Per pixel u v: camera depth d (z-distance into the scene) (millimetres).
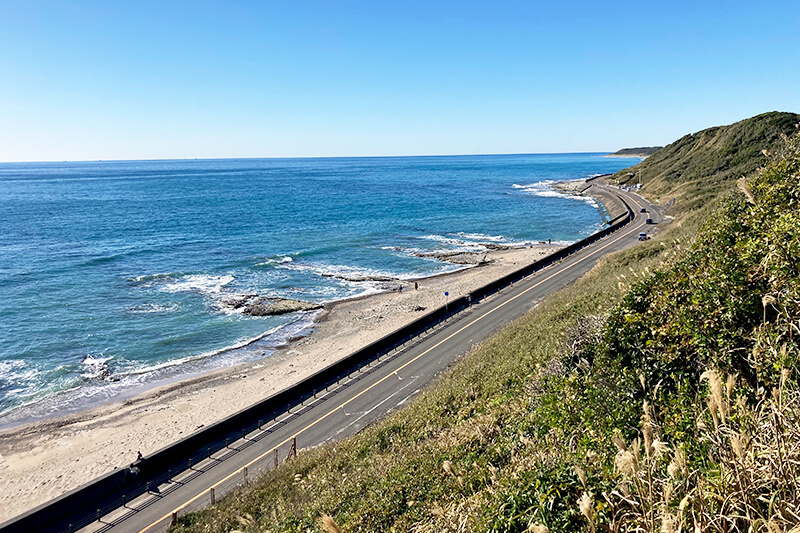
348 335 38531
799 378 4891
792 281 6043
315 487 14891
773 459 3564
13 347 37312
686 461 4168
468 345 31578
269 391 29250
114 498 19641
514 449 9289
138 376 33281
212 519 15609
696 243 10969
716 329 6891
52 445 24828
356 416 24234
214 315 44812
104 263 62625
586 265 49406
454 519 6812
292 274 58906
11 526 17516
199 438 23078
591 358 11633
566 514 4902
